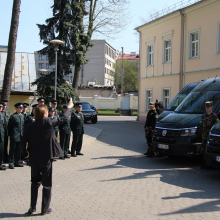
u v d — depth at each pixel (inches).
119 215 193.2
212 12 784.9
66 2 583.5
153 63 1047.6
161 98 1000.9
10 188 262.4
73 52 608.1
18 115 350.3
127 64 2687.0
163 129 362.3
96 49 2896.2
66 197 234.2
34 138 194.7
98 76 2906.0
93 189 256.5
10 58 422.3
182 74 895.1
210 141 293.6
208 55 800.3
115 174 311.9
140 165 358.0
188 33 874.8
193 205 212.2
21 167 351.9
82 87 1923.0
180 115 375.9
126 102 1768.0
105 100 1764.3
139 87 1136.8
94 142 572.7
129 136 666.8
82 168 343.9
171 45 947.3
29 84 605.9
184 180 286.4
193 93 413.4
